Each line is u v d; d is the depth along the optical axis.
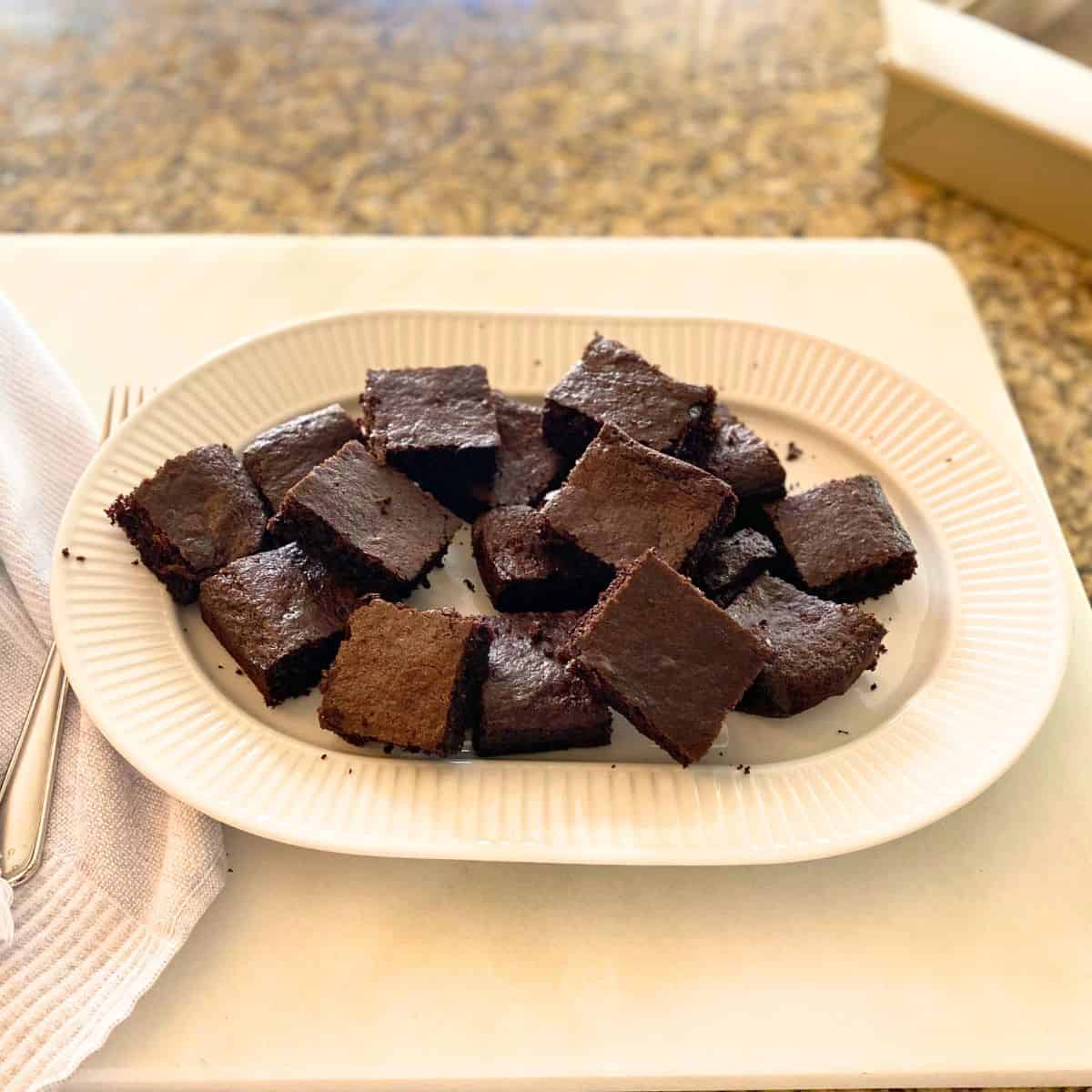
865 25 0.81
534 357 0.53
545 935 0.39
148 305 0.56
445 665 0.41
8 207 0.67
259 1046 0.37
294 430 0.48
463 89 0.75
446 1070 0.37
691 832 0.40
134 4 0.81
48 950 0.38
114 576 0.45
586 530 0.45
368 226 0.67
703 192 0.69
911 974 0.39
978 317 0.59
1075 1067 0.37
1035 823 0.42
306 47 0.78
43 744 0.41
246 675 0.44
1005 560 0.47
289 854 0.41
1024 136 0.63
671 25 0.81
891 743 0.42
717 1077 0.37
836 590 0.47
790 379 0.53
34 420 0.48
